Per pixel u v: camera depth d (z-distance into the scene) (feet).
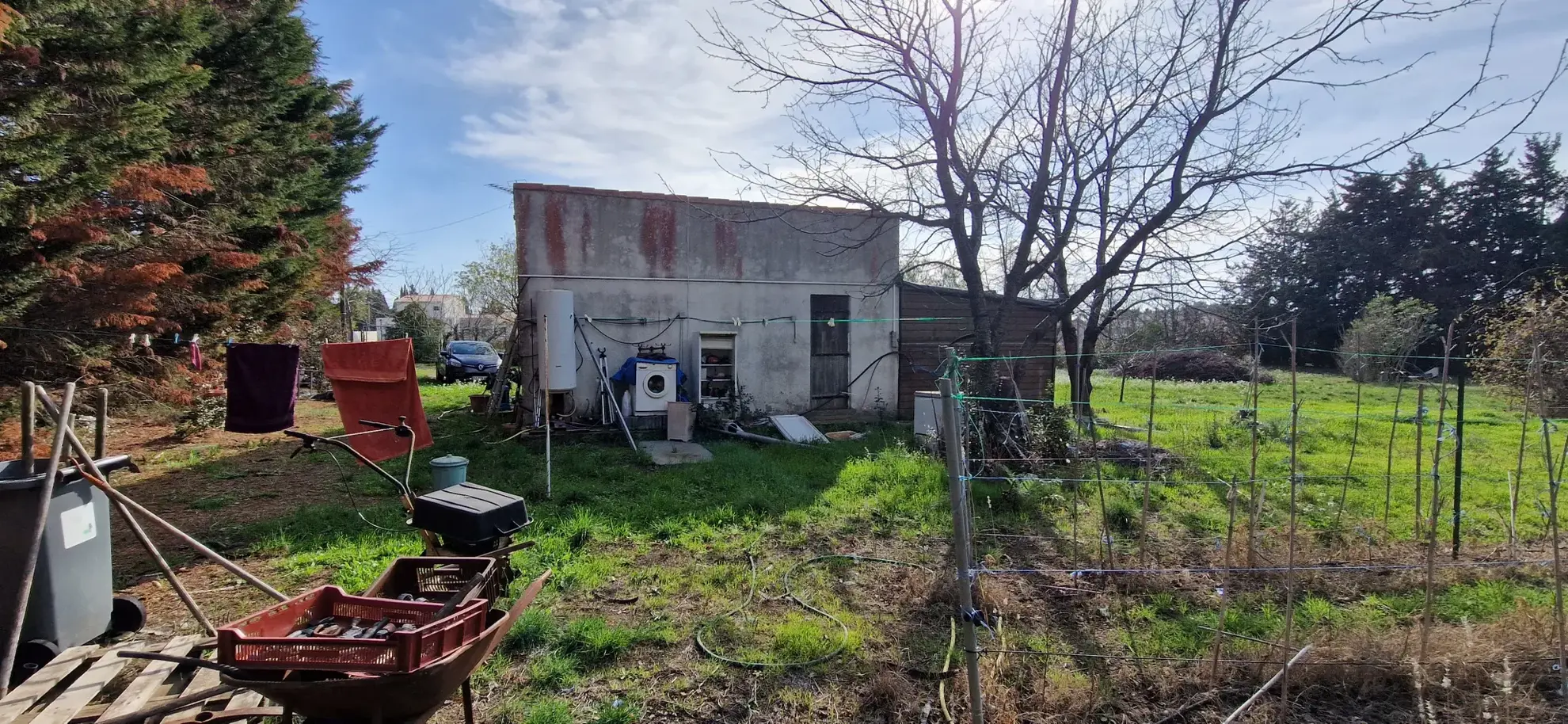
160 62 29.71
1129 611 14.14
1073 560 17.21
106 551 12.00
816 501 22.45
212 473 26.66
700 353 39.24
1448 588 15.35
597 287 37.35
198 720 9.11
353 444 21.35
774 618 13.76
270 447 32.86
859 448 32.55
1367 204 97.66
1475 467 27.94
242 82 46.03
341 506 21.36
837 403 42.47
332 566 16.38
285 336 53.42
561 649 12.22
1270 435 34.76
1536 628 12.21
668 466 28.50
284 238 44.21
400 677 7.29
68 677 10.73
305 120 57.21
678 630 13.19
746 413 38.81
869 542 18.71
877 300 43.09
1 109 22.07
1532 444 32.19
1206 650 12.46
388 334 110.11
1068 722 10.27
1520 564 14.58
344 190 69.10
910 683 11.28
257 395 21.09
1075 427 27.37
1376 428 37.60
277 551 17.52
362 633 8.45
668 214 38.52
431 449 31.35
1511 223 97.66
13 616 10.00
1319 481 25.48
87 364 28.76
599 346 37.40
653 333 38.37
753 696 10.92
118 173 26.11
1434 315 69.00
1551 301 39.40
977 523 19.98
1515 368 39.01
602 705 10.70
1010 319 42.29
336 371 21.45
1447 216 100.73
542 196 36.40
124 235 29.30
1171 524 20.40
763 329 40.60
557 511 20.90
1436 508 11.41
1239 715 10.47
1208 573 16.16
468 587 9.32
